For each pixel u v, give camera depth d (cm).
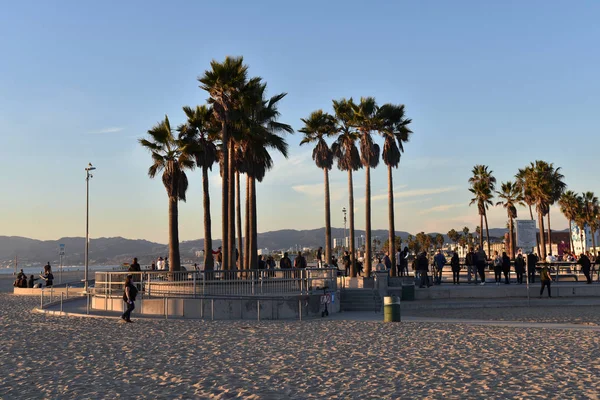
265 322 2258
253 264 3534
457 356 1348
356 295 3062
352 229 4394
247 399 939
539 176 7519
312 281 2834
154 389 1026
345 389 1005
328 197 4578
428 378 1088
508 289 3331
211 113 3391
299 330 1950
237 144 3556
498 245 13600
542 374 1110
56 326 2116
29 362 1323
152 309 2589
